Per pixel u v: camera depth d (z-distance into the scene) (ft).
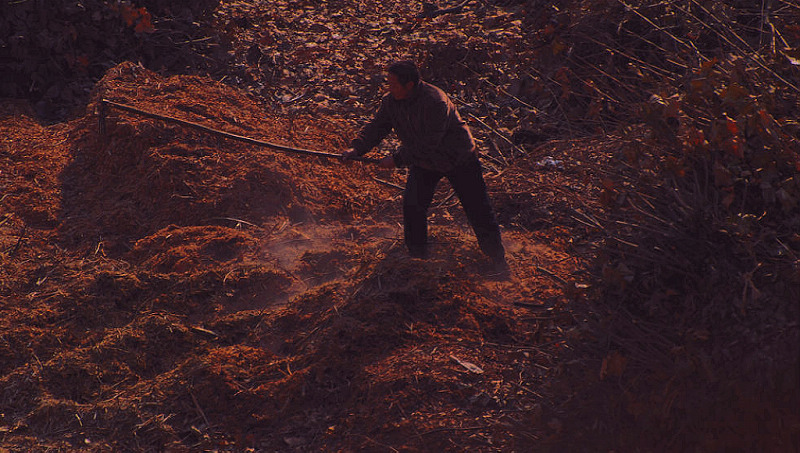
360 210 18.90
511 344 13.60
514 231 17.72
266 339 14.08
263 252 16.72
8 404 12.60
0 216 18.06
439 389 12.42
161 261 16.25
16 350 13.65
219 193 18.30
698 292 12.01
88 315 14.48
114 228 17.90
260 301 15.24
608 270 12.05
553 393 12.06
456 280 14.75
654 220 12.65
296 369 13.19
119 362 13.39
